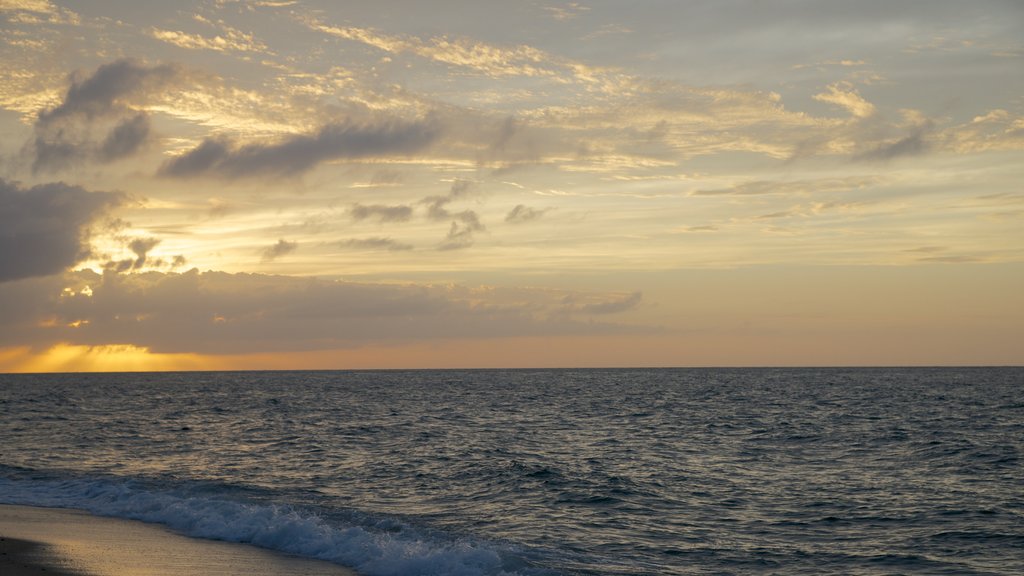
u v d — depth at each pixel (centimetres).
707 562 2006
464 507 2706
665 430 5844
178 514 2495
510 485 3106
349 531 2169
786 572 1925
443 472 3469
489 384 18750
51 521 2419
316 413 7981
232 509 2511
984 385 15438
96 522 2419
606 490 2997
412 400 10900
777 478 3359
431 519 2500
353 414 7800
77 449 4538
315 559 1980
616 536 2291
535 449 4503
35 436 5378
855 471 3562
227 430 5850
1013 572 1919
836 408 8456
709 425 6284
